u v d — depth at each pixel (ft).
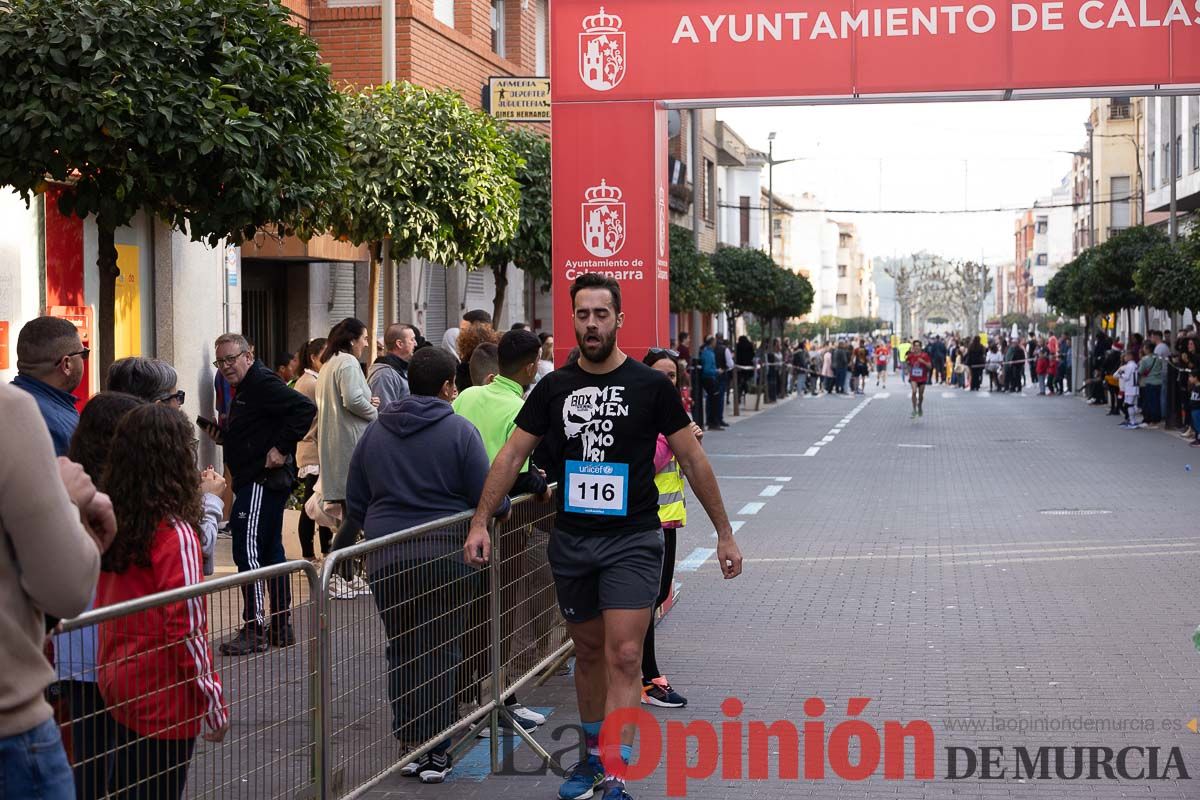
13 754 9.87
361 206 43.52
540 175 63.87
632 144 34.99
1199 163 131.75
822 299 487.20
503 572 21.91
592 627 19.84
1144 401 98.32
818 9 34.73
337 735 16.65
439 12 70.79
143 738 12.79
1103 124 236.63
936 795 19.27
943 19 34.76
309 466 37.52
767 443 86.89
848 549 42.50
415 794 19.84
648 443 19.42
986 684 25.46
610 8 34.99
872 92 34.81
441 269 75.77
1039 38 34.63
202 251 47.34
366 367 46.52
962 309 387.75
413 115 45.11
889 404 139.54
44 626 10.50
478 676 20.88
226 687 14.02
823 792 19.48
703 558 41.11
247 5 29.01
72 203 28.17
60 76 26.78
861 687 25.39
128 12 27.25
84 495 10.80
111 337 29.50
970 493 57.88
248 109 28.07
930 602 33.78
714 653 28.37
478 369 26.08
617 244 35.01
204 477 18.70
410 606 18.71
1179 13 34.37
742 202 216.95
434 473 21.29
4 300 35.78
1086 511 51.06
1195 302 100.48
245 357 29.60
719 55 34.86
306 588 15.83
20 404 9.82
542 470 23.79
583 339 19.38
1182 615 31.73
